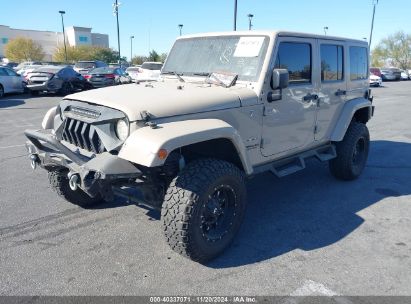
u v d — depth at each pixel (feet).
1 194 15.96
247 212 14.43
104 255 11.15
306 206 15.03
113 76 64.64
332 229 13.04
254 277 10.13
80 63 84.43
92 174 9.45
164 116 9.98
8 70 57.47
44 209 14.42
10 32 286.66
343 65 16.53
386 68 135.64
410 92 76.74
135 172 9.48
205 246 10.32
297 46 13.57
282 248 11.69
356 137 17.25
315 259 11.07
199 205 9.85
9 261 10.78
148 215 13.91
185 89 11.93
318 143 15.96
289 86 13.38
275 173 13.57
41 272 10.26
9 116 37.55
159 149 8.71
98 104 10.41
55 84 58.23
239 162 11.38
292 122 13.89
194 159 11.37
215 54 13.58
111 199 10.56
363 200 15.72
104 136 9.91
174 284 9.78
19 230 12.70
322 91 15.21
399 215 14.25
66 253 11.24
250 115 12.06
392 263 10.88
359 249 11.68
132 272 10.29
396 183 17.95
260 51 12.48
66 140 11.49
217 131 10.00
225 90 11.94
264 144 12.95
